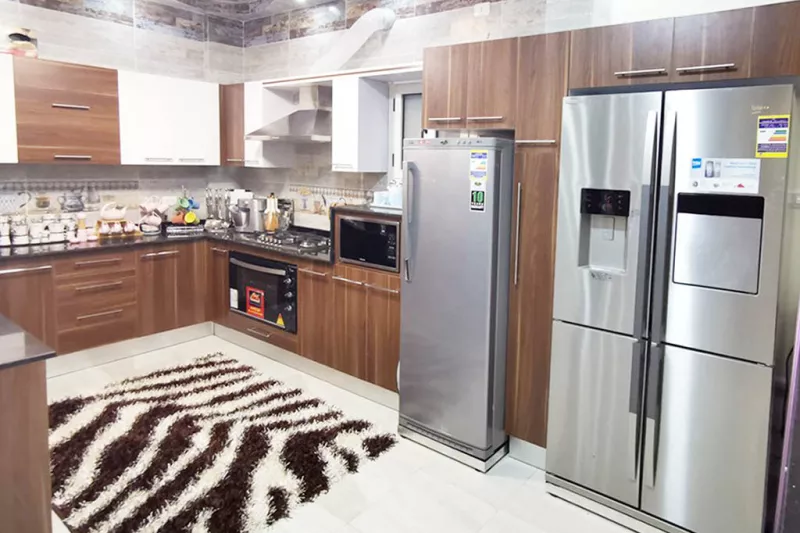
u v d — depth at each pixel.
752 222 2.08
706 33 2.17
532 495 2.73
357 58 4.35
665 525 2.42
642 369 2.39
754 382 2.14
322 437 3.16
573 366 2.61
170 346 4.62
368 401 3.69
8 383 1.89
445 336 2.98
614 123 2.36
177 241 4.57
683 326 2.27
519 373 2.93
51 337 3.90
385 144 4.16
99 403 3.50
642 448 2.44
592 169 2.45
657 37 2.29
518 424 2.98
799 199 2.16
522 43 2.70
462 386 2.94
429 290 3.02
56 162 3.98
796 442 1.42
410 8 3.99
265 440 3.10
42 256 3.77
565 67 2.57
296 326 4.10
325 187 4.72
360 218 3.54
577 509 2.64
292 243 4.32
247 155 4.82
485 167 2.73
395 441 3.19
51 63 3.88
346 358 3.78
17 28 3.88
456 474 2.88
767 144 2.02
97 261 4.08
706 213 2.18
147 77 4.43
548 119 2.65
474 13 3.66
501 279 2.86
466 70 2.92
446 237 2.92
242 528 2.40
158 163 4.58
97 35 4.38
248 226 4.83
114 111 4.26
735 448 2.21
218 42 5.12
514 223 2.84
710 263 2.19
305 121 4.41
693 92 2.16
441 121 3.06
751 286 2.11
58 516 2.43
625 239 2.43
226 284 4.66
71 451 2.93
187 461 2.87
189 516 2.45
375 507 2.59
